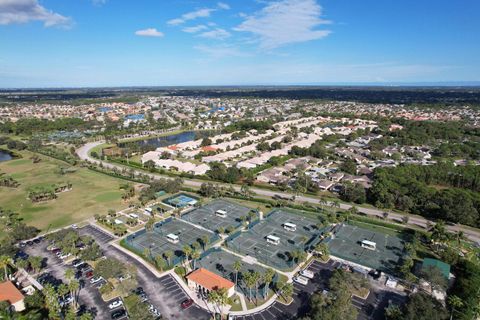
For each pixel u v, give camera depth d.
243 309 81.44
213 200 159.62
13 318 71.69
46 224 131.12
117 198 161.25
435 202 143.12
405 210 145.62
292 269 100.25
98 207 149.38
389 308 76.69
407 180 163.75
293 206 149.50
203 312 80.50
